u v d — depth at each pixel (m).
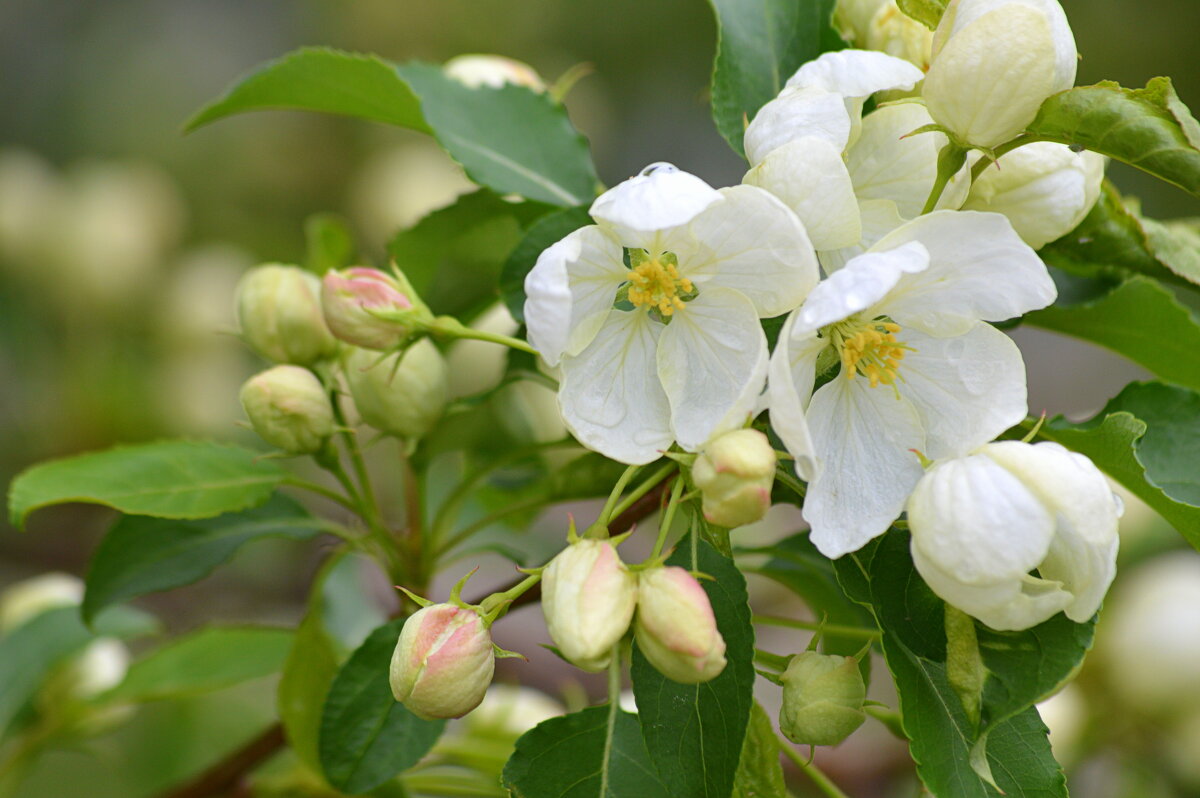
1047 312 0.55
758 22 0.54
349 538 0.59
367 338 0.52
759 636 0.92
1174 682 0.69
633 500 0.49
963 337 0.49
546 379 0.57
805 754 0.73
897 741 0.74
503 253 0.58
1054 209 0.51
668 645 0.47
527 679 0.79
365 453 0.83
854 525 0.48
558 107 0.58
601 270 0.49
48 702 0.65
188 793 0.60
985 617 0.47
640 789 0.50
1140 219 0.54
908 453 0.49
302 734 0.58
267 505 0.59
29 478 0.56
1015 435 0.52
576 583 0.48
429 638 0.49
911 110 0.50
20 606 0.69
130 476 0.56
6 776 0.65
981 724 0.48
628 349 0.49
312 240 0.64
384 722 0.54
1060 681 0.47
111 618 0.66
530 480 0.62
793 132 0.49
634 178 0.49
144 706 0.75
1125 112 0.48
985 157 0.50
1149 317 0.54
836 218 0.48
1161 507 0.50
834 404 0.49
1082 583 0.47
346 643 0.64
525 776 0.51
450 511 0.59
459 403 0.56
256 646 0.64
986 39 0.48
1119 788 0.72
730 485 0.47
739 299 0.49
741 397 0.47
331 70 0.57
